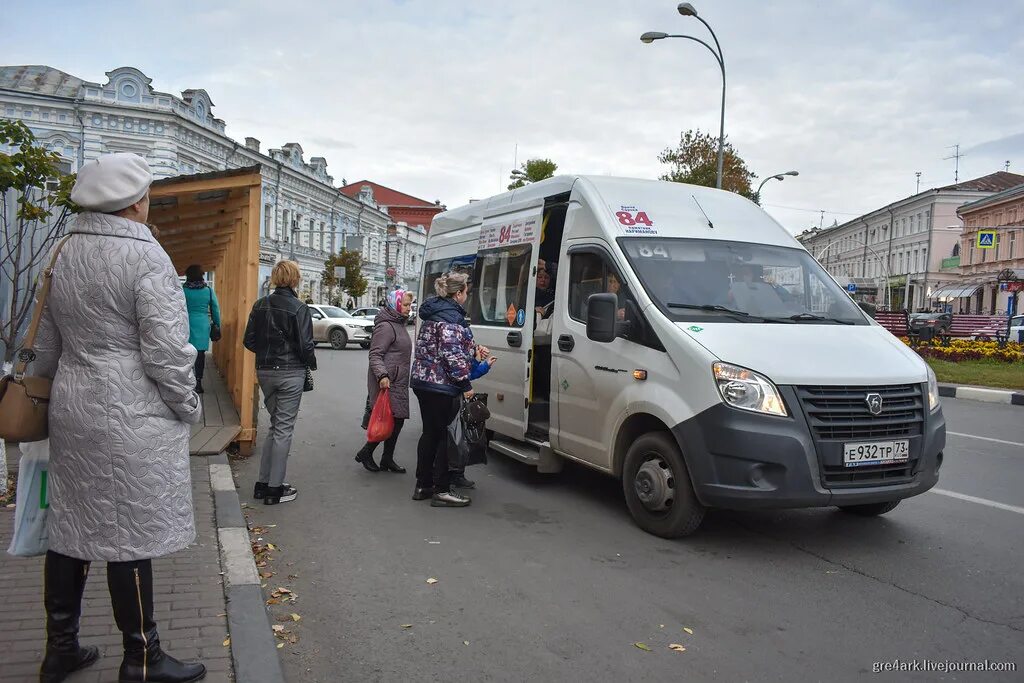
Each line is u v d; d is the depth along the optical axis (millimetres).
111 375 2928
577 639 3957
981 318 31844
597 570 4953
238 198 8758
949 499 6836
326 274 50469
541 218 7293
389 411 7258
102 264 2924
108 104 33875
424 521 6008
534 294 7215
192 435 7949
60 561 3086
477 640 3936
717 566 5043
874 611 4348
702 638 3984
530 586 4672
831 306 6203
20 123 5953
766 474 4969
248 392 8117
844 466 5016
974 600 4516
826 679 3580
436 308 6324
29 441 2986
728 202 7082
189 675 3229
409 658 3736
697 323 5527
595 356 6164
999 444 9750
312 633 4000
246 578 4402
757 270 6254
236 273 10133
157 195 8094
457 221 9578
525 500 6684
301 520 5984
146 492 2979
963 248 65938
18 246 6078
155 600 4066
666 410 5352
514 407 7500
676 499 5414
